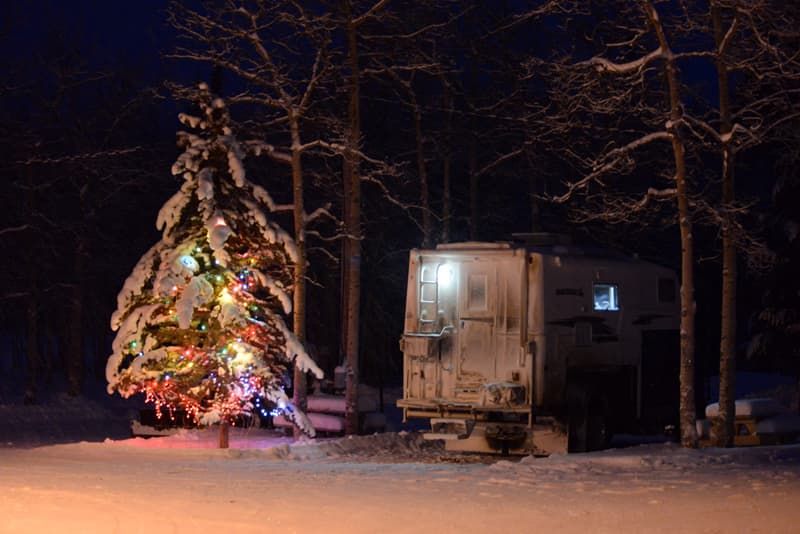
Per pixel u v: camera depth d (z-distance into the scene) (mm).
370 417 26906
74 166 44531
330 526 9305
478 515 9984
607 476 13781
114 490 11539
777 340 33094
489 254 20172
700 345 28531
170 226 19734
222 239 19062
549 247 21297
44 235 44656
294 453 19578
